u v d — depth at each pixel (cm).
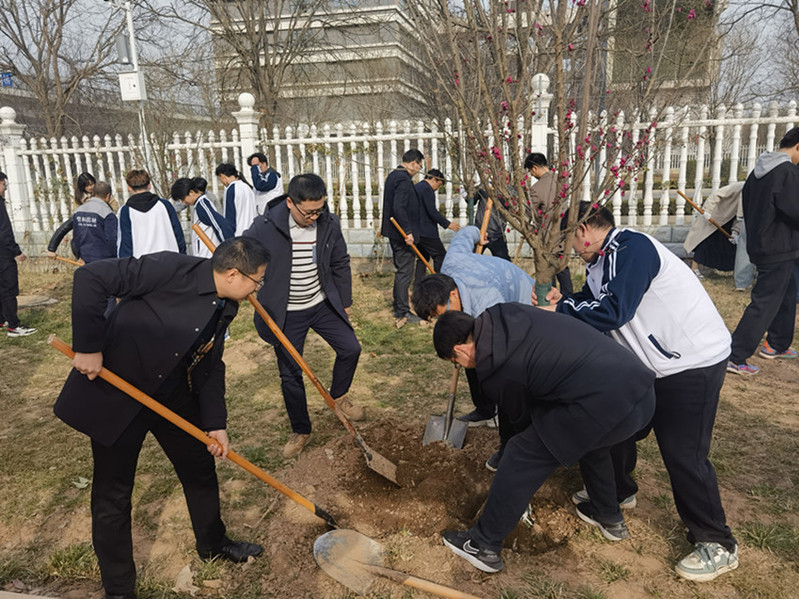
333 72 1923
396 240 655
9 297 681
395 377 529
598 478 290
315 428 435
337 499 345
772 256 473
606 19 397
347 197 1045
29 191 1113
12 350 646
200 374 264
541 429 260
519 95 315
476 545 283
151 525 326
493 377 255
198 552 295
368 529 320
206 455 277
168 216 550
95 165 1306
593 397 246
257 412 469
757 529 302
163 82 1634
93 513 251
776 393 472
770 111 794
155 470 383
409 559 290
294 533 314
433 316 306
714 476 272
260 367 571
